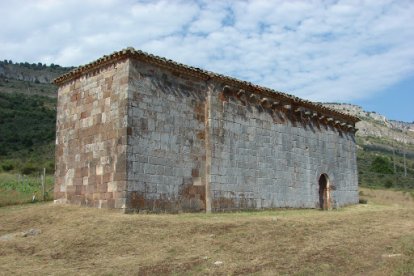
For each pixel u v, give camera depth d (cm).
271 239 1487
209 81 2250
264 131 2544
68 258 1277
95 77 2081
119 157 1853
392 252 1356
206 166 2180
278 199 2564
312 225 1772
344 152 3262
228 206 2239
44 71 15388
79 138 2120
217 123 2248
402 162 10400
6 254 1334
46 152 6481
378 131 16462
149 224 1584
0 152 6269
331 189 3038
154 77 1995
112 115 1934
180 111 2091
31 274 1120
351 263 1220
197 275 1092
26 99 9244
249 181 2388
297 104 2806
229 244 1402
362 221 1991
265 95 2569
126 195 1797
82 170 2064
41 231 1596
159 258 1245
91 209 1881
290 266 1170
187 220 1698
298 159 2772
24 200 2755
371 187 5972
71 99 2227
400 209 2673
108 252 1318
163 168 1969
